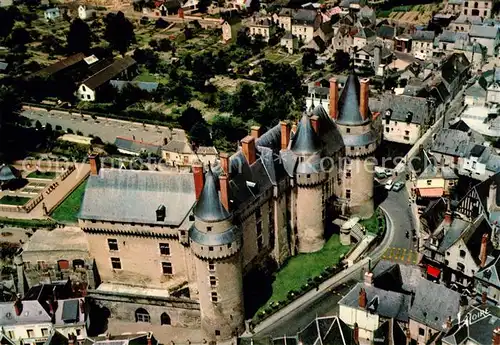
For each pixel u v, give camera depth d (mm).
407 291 126500
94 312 142625
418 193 167375
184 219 132500
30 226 176625
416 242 153250
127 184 137625
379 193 176375
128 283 143750
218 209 121625
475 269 130625
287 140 148000
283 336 120812
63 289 140000
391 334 117062
